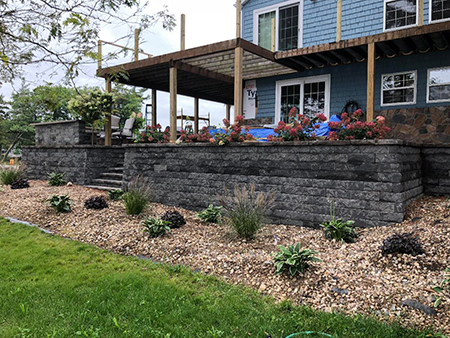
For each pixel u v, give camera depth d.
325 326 2.87
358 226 5.55
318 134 8.22
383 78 9.42
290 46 11.14
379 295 3.32
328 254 4.50
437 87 8.68
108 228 6.09
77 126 11.98
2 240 5.49
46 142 13.16
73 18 2.37
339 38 8.22
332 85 10.22
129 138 13.77
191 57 8.75
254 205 5.71
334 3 10.23
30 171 12.94
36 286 3.67
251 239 5.38
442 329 2.77
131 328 2.80
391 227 5.17
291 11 11.09
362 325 2.85
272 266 4.12
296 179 6.21
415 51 8.66
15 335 2.68
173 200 8.19
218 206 7.26
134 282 3.74
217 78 11.48
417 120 8.91
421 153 6.46
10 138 26.34
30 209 7.58
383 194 5.34
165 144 8.27
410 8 9.12
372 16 9.67
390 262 4.04
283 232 5.79
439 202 5.81
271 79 11.48
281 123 6.53
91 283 3.78
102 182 10.55
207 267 4.32
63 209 7.24
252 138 7.34
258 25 11.82
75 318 2.95
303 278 3.77
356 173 5.58
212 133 7.67
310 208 6.04
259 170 6.69
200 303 3.30
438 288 3.25
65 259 4.63
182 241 5.28
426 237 4.53
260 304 3.34
